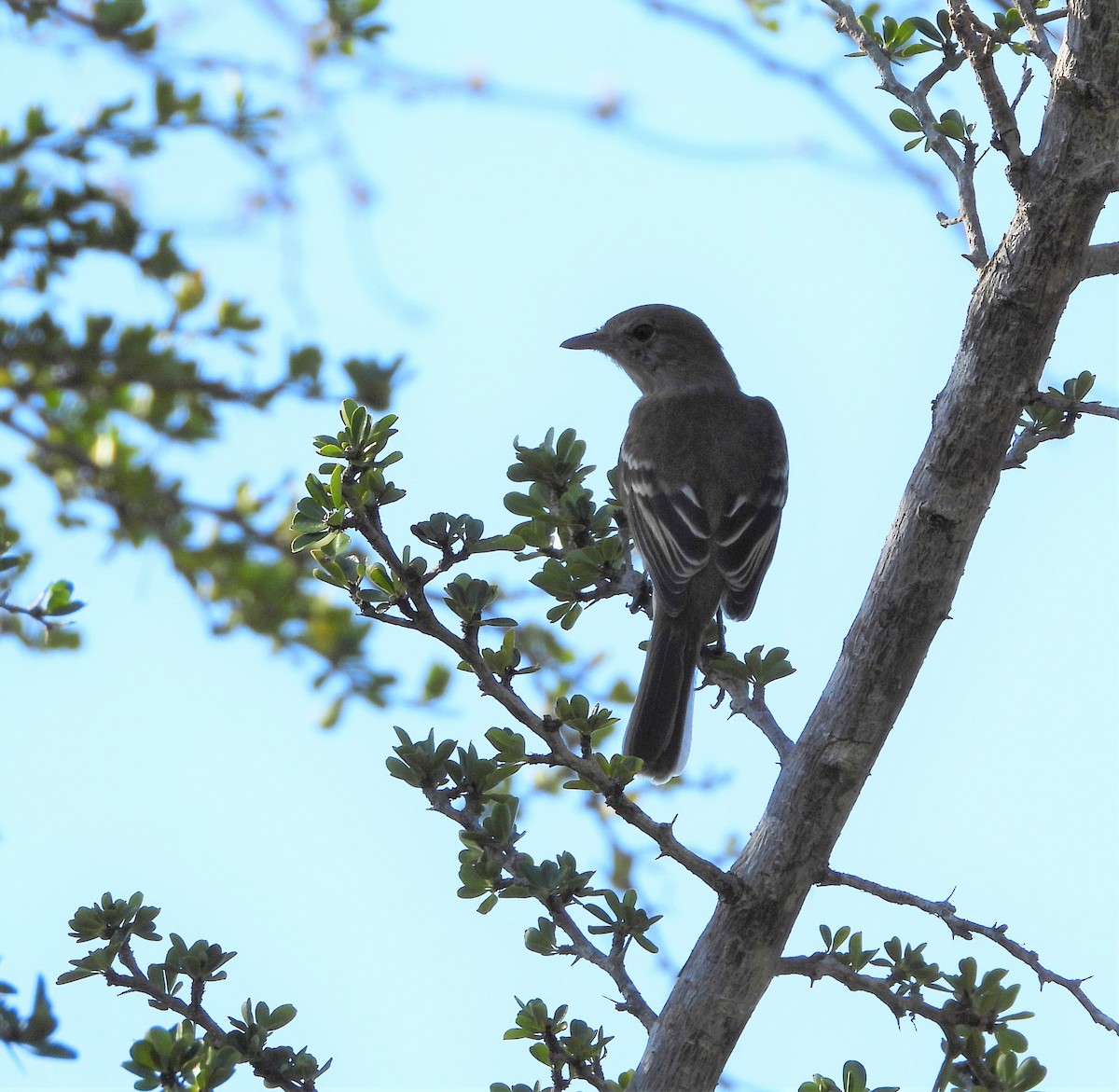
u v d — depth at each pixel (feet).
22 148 49.75
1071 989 24.70
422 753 27.73
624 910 26.81
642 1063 24.49
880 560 25.26
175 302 50.55
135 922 27.27
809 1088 26.13
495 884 27.20
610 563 33.76
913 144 28.07
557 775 43.27
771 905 24.53
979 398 24.72
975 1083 25.11
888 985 25.64
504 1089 27.07
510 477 34.45
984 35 27.25
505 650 26.43
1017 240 24.73
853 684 24.94
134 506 49.80
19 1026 20.20
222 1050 23.57
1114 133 24.34
